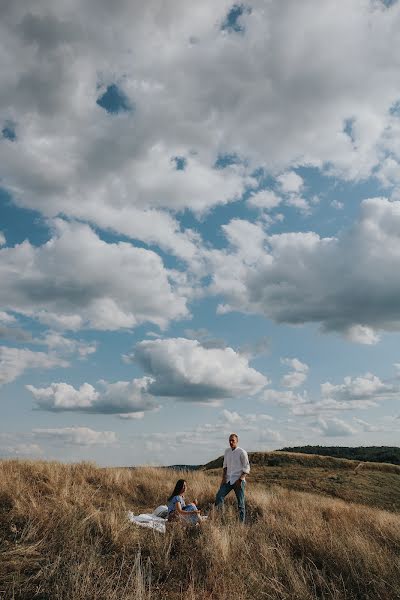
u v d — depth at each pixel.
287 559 5.71
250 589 4.94
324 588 5.14
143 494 11.86
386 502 23.28
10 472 9.47
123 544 5.95
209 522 7.45
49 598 4.19
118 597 4.29
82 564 4.79
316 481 26.73
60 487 9.08
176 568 5.39
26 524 6.14
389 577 5.31
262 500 11.80
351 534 7.38
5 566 4.89
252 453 38.16
